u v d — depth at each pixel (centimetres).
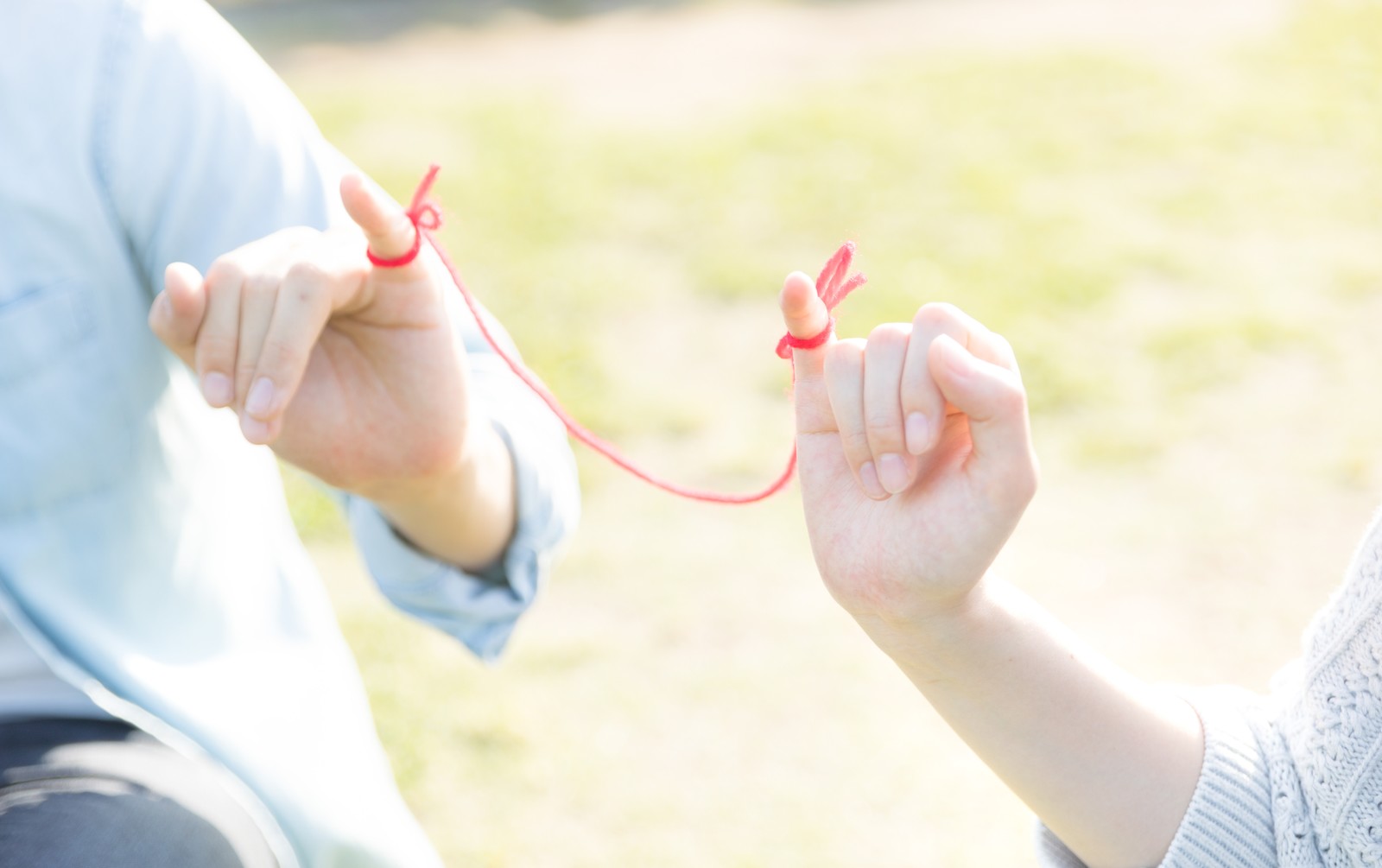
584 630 318
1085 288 480
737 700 293
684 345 465
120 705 113
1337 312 454
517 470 125
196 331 98
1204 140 635
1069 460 378
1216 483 366
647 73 868
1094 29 866
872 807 262
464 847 255
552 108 786
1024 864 247
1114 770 102
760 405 421
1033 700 100
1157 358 429
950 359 84
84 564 115
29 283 112
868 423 88
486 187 636
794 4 1016
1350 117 650
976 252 520
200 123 117
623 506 367
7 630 114
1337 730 100
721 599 327
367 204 98
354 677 134
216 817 108
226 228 118
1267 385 411
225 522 126
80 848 99
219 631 123
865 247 535
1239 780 103
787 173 636
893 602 95
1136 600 324
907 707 289
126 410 117
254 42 1016
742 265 525
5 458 112
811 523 99
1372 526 102
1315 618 106
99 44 113
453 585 127
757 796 267
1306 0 864
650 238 567
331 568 339
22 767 108
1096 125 670
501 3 1099
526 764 275
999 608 99
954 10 959
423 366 107
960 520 90
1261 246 513
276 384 96
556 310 495
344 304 100
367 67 936
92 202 114
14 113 111
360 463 109
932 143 662
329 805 121
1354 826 99
